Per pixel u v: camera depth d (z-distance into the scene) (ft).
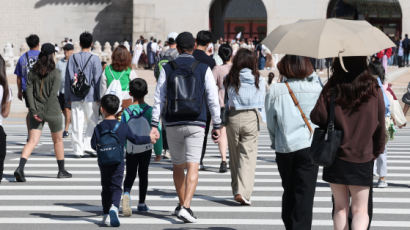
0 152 46.03
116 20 296.10
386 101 56.75
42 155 77.77
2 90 45.65
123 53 65.98
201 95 44.78
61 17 298.97
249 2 354.54
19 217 48.32
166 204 52.70
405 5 255.09
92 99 73.56
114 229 44.91
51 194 56.13
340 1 305.73
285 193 39.96
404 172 68.39
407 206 52.54
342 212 35.32
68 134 97.14
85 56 72.02
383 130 34.24
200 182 61.72
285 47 36.47
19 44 300.81
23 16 299.79
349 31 35.40
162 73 45.14
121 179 45.47
